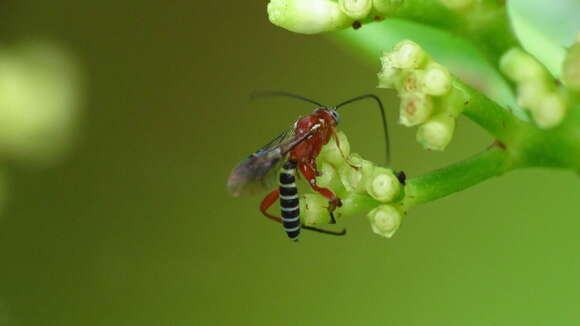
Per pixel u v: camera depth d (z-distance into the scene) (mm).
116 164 221
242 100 220
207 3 222
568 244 202
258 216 215
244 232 215
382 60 172
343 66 216
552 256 203
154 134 221
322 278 210
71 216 220
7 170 221
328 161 177
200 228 217
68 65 222
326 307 208
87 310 217
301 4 174
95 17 224
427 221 208
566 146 173
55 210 220
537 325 201
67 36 223
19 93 219
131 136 221
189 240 217
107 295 217
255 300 212
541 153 174
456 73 192
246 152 218
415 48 171
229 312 213
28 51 221
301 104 218
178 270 215
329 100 216
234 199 217
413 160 209
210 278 215
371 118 213
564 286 201
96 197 220
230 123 220
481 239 205
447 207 207
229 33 221
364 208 177
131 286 217
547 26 196
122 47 223
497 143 175
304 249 212
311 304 210
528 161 174
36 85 220
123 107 221
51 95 221
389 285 207
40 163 221
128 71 222
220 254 216
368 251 209
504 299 203
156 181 220
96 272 218
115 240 219
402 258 208
